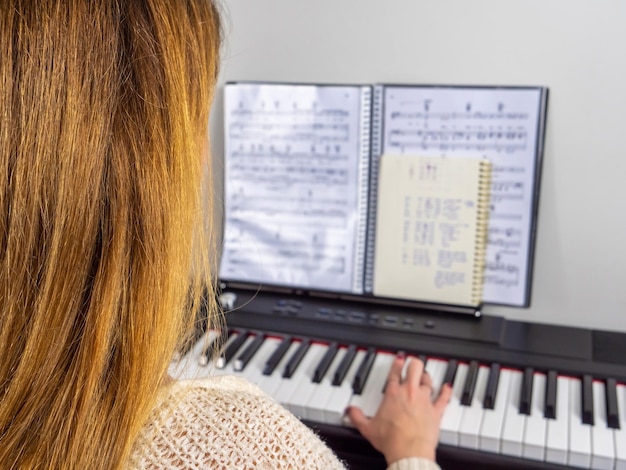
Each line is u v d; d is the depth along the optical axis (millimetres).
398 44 1239
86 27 420
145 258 448
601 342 1173
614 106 1154
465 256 1185
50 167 415
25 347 432
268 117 1273
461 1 1182
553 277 1263
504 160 1175
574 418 982
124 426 436
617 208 1199
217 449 447
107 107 427
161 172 448
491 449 953
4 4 404
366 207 1245
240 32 1327
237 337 1182
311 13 1273
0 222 422
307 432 502
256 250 1314
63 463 423
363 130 1226
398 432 921
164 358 469
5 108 407
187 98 476
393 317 1228
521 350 1135
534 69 1178
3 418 430
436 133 1198
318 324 1217
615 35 1119
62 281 426
